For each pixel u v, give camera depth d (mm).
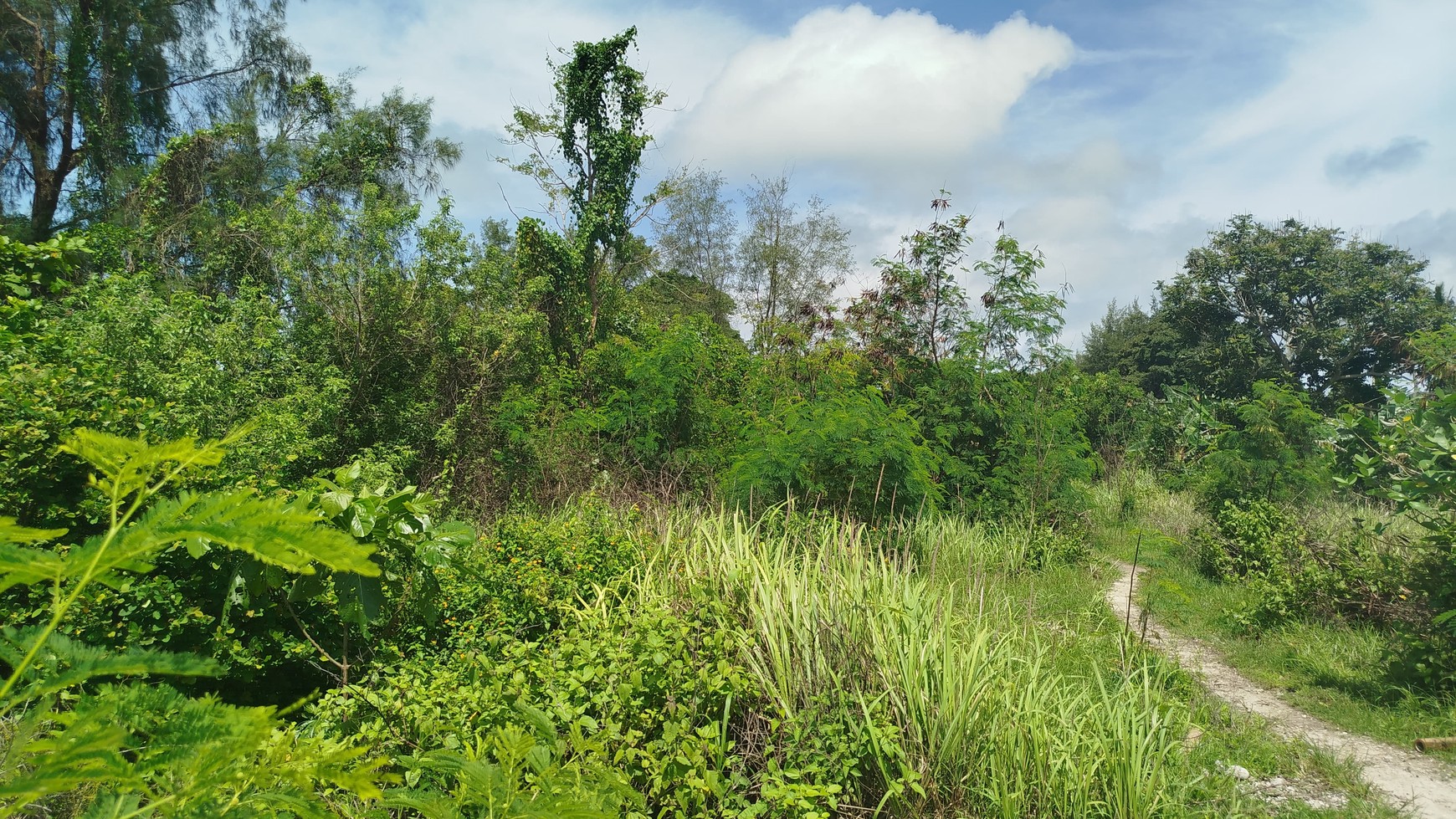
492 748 2812
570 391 12273
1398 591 7418
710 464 10359
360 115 19016
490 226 17281
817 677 4262
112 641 3740
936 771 3912
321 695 4672
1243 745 5344
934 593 5273
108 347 6969
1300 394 12219
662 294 20547
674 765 3318
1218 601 8961
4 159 18156
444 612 5004
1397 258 28422
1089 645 6824
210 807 923
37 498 4340
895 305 13273
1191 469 15602
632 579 5695
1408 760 5379
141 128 19625
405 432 10469
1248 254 29500
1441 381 8312
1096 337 41219
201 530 817
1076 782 3979
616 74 15344
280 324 9836
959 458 12133
